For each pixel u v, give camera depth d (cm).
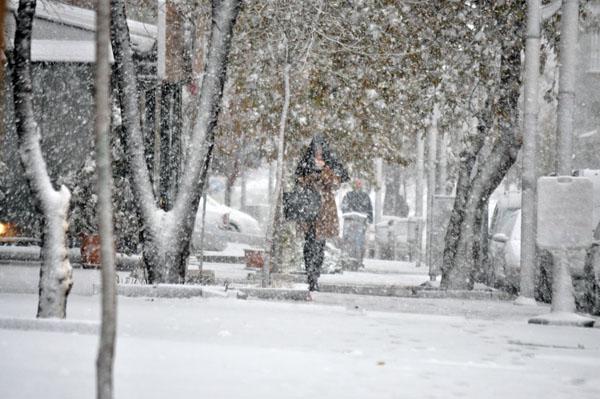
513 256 3888
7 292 2794
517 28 3906
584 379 1455
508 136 4025
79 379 1138
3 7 993
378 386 1259
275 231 4197
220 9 3012
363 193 6275
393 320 2300
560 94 2938
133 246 3922
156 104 4316
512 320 2659
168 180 4303
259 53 3650
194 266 4978
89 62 4409
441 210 4616
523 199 3353
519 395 1269
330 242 6450
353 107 4222
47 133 4394
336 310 2481
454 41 3944
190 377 1222
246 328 1962
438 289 3988
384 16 3725
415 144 8481
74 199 3894
